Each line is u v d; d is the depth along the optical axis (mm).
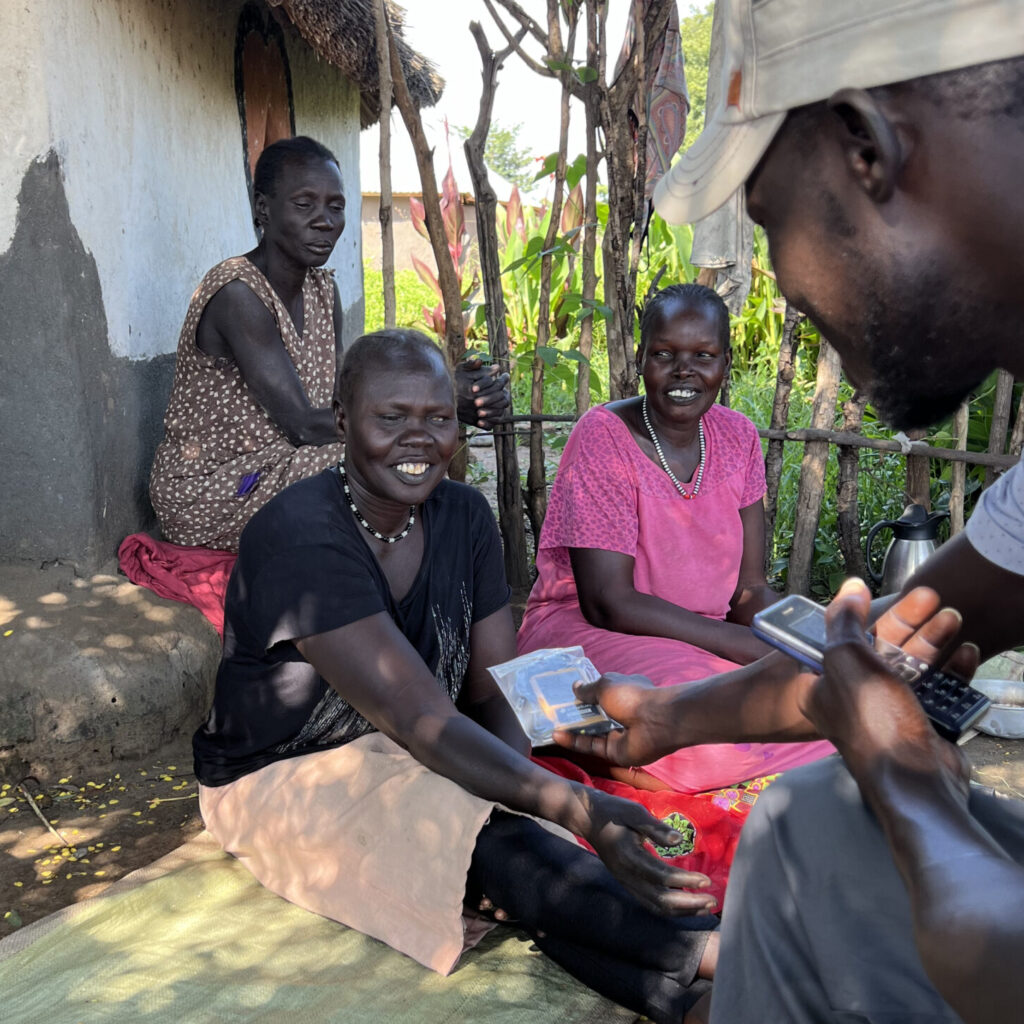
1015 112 871
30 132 3068
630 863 1774
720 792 2449
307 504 2152
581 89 3672
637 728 1597
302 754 2256
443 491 2355
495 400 3307
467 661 2412
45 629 3086
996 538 1233
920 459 3844
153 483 3516
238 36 5082
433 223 3906
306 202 3424
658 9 3416
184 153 4316
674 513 2844
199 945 2104
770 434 3930
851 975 1193
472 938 2096
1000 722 3107
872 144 922
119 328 3572
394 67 3645
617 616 2787
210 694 3248
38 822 2729
